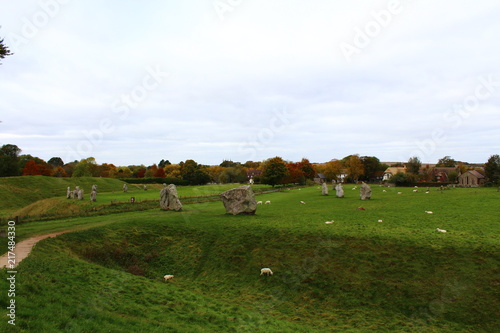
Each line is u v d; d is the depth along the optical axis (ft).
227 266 99.50
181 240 117.80
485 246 91.04
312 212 162.09
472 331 66.69
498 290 75.72
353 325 69.77
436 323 69.51
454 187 317.22
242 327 62.08
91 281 71.26
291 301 80.84
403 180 386.93
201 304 72.23
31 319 44.37
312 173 511.40
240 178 508.12
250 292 85.61
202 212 164.76
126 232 118.62
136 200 211.61
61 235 105.19
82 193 226.38
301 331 64.18
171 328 54.60
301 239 108.06
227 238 115.65
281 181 383.86
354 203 200.34
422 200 201.87
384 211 157.99
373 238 102.89
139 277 84.89
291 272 92.02
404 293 78.79
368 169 579.48
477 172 422.82
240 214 153.07
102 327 48.47
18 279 58.03
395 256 91.97
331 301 79.41
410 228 114.62
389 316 72.69
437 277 82.23
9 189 290.97
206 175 524.93
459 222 123.44
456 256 88.28
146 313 60.23
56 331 43.11
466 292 76.69
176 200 170.71
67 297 57.47
